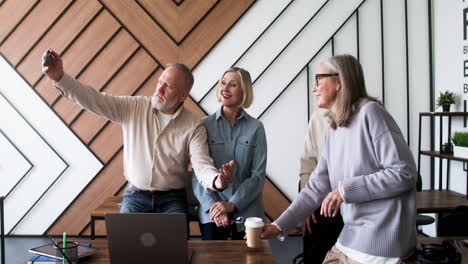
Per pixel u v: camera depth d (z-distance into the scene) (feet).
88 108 6.97
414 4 12.29
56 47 12.35
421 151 11.32
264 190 12.57
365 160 4.99
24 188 12.60
